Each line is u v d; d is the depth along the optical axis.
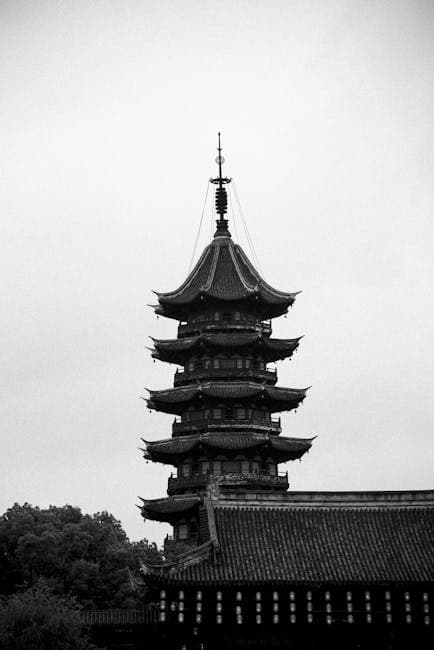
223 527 81.69
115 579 106.69
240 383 119.25
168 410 123.81
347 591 77.75
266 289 125.06
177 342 122.06
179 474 120.62
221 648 78.00
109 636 87.19
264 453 118.44
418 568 78.94
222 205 130.62
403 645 78.12
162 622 78.00
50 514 116.38
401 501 84.31
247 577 77.25
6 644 78.06
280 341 123.38
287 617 77.94
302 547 80.50
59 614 80.12
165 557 109.94
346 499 84.19
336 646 78.38
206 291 120.56
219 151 132.62
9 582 107.88
